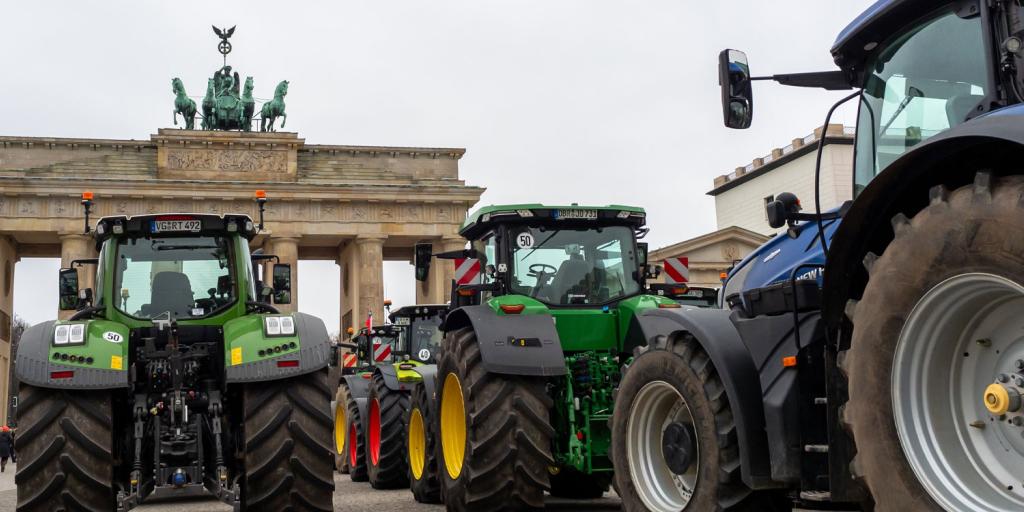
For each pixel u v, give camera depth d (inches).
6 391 2864.2
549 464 383.6
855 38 227.8
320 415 382.0
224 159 2930.6
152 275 414.6
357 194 2960.1
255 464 372.8
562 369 387.5
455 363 413.4
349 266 3159.5
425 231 3021.7
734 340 252.5
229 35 3245.6
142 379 398.6
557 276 443.8
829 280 197.5
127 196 2824.8
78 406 364.8
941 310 168.1
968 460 168.6
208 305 417.1
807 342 227.5
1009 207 151.6
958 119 204.4
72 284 450.0
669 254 1711.4
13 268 2957.7
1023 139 146.2
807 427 226.4
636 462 288.7
